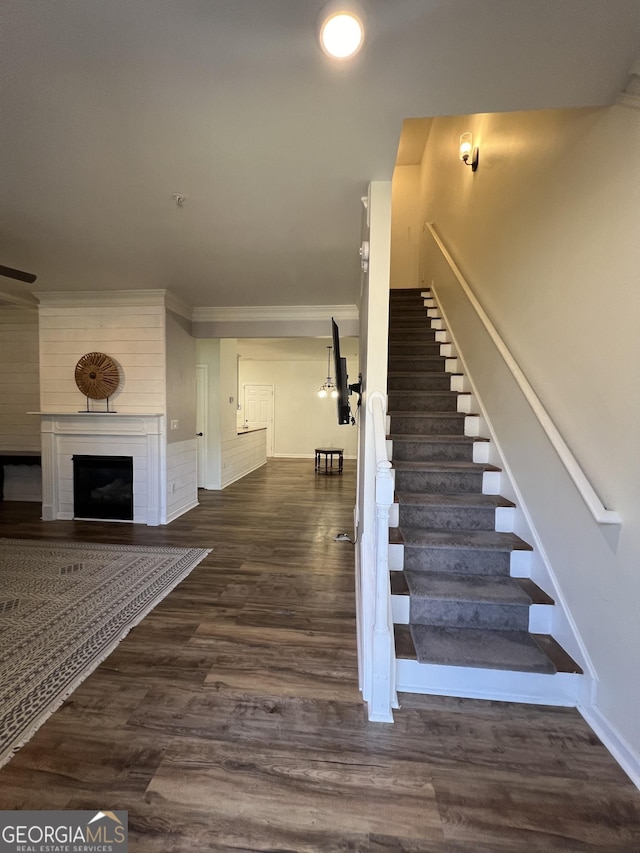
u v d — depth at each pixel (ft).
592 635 5.35
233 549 11.67
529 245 7.33
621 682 4.78
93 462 14.29
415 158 20.11
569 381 5.97
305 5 3.74
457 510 7.94
